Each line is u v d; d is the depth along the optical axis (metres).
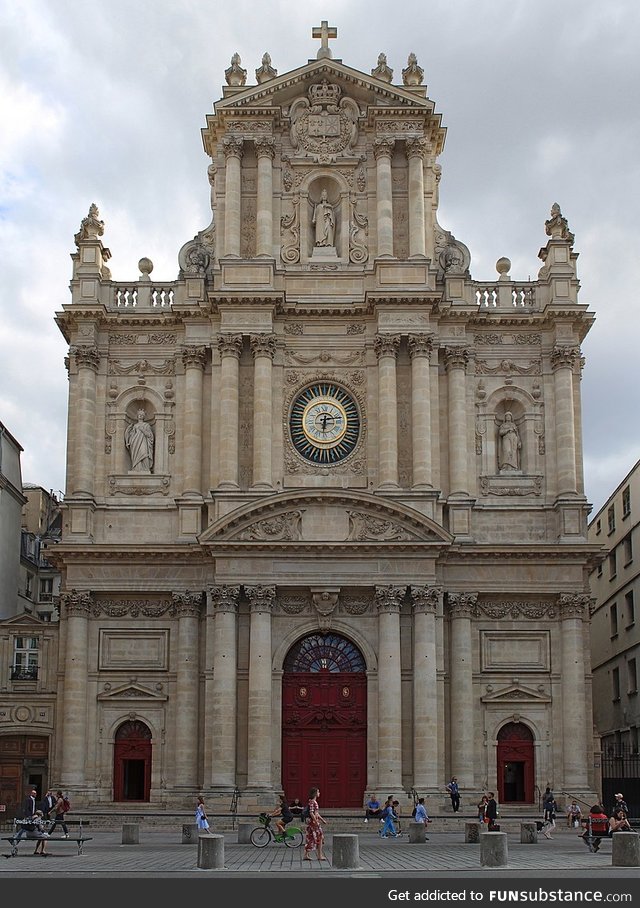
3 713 53.09
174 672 51.75
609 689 71.50
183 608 51.84
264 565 50.81
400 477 53.12
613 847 31.39
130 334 55.47
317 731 51.09
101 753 51.19
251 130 56.69
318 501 51.09
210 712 50.44
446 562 52.16
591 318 54.88
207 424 54.41
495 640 52.25
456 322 54.94
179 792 49.94
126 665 51.94
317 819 33.88
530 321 55.12
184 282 55.75
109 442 54.41
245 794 48.50
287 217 56.47
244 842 40.19
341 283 55.41
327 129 57.34
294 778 50.66
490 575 52.25
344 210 56.41
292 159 56.88
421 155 56.50
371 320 54.75
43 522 80.12
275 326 54.75
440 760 50.12
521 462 54.56
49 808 43.94
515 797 51.25
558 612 52.41
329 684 51.44
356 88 57.50
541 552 52.00
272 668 50.81
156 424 54.62
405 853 35.59
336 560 50.94
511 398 54.97
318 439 54.00
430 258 55.78
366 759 50.50
